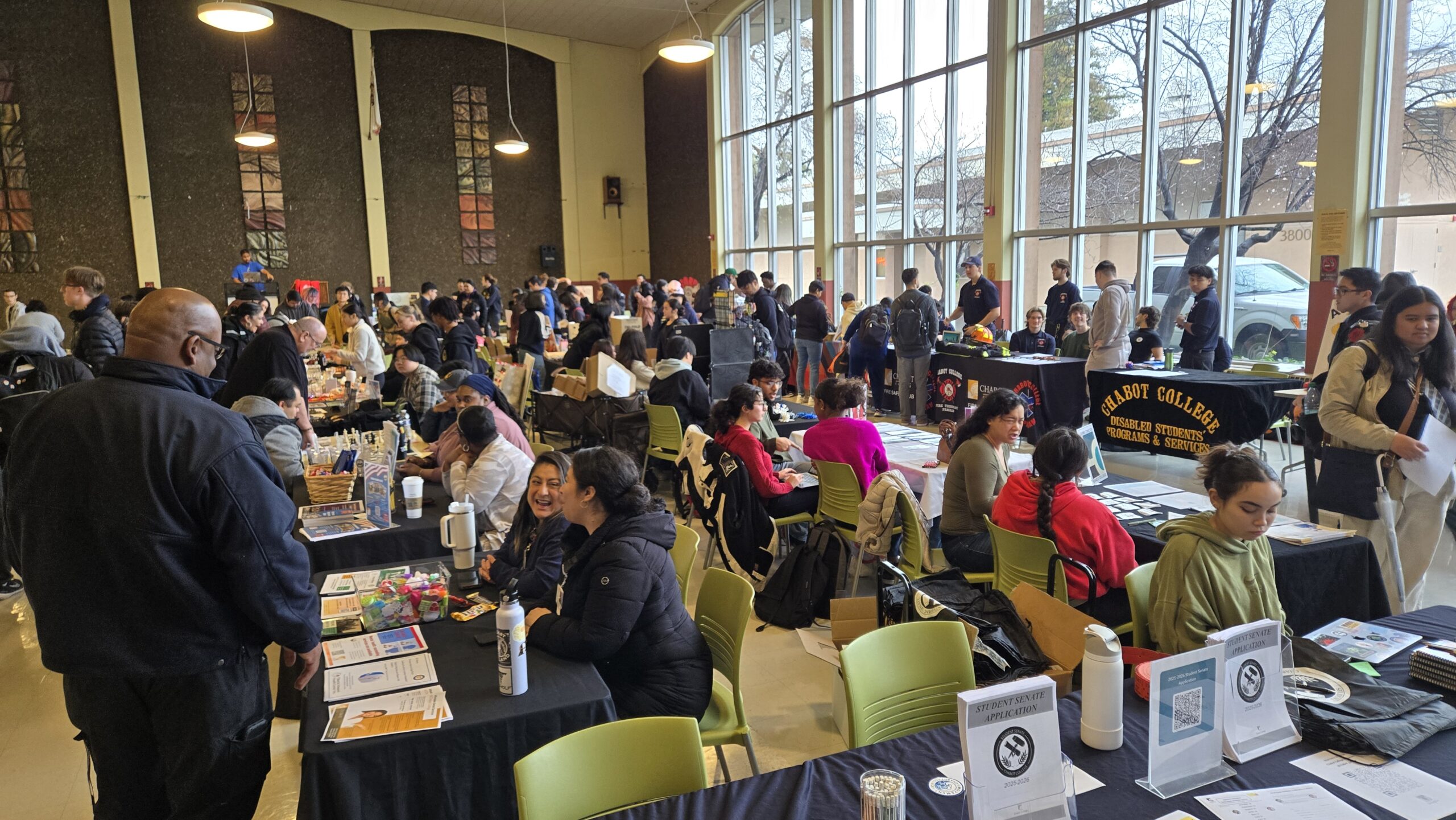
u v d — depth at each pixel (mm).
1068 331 7609
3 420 3879
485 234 15711
